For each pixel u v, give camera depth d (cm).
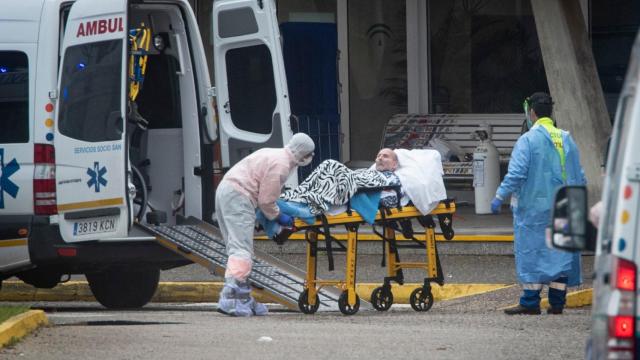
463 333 2736
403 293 3700
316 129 5688
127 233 3094
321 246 4366
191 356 2373
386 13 5838
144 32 3344
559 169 3122
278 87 3434
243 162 3122
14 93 2997
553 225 1535
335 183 3091
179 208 3431
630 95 1406
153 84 3456
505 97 5734
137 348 2461
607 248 1395
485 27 5744
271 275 3341
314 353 2420
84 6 3025
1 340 2411
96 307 3625
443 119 5641
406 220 3278
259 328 2798
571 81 4538
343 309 3177
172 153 3444
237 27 3488
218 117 3488
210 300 3753
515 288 3638
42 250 2978
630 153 1367
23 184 2978
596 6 5556
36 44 2992
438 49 5794
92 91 3044
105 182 3059
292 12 5872
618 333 1347
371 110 5850
